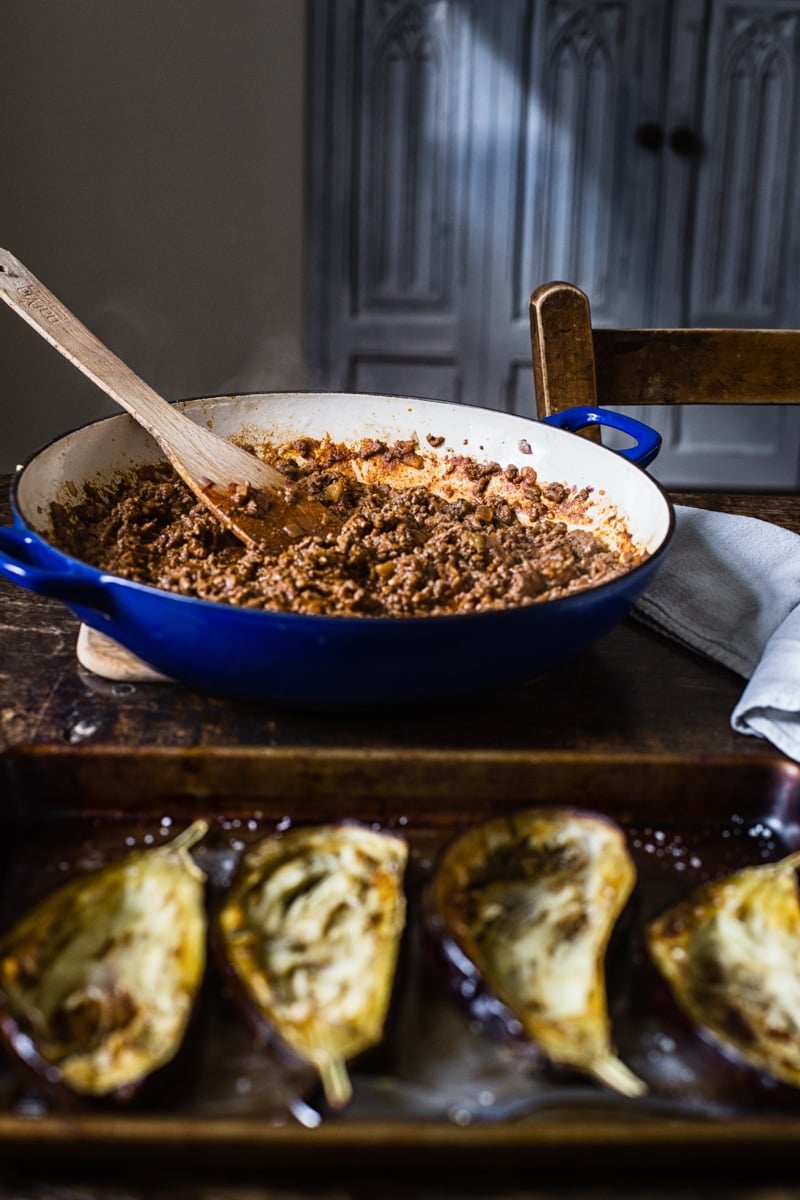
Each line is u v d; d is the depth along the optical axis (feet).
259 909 2.24
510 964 2.20
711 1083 2.07
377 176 6.59
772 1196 1.92
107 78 6.44
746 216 6.69
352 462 3.36
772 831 2.46
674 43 6.35
